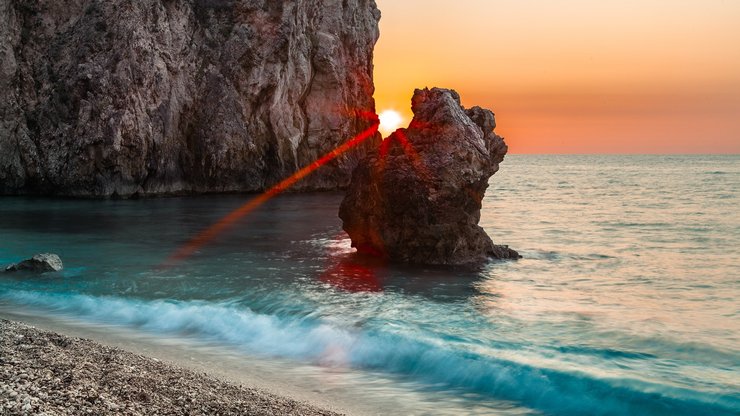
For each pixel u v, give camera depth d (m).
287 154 70.81
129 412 10.55
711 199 65.94
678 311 20.48
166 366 14.11
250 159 67.69
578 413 13.23
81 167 58.41
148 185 62.03
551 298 22.27
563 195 74.12
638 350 16.39
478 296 22.47
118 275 25.66
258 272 26.48
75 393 11.00
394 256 29.12
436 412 13.18
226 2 67.81
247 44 66.69
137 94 59.78
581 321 19.12
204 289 23.36
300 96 73.12
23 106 60.19
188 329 18.92
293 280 24.98
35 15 61.59
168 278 25.17
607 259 30.12
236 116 66.38
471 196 29.36
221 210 50.50
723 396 13.45
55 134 59.53
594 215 50.66
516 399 13.93
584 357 15.84
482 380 14.88
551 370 14.88
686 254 31.81
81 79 58.97
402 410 13.22
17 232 37.25
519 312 20.20
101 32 60.25
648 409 13.12
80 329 18.69
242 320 19.55
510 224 44.53
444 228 28.33
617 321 19.12
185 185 65.25
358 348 17.05
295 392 13.98
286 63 69.12
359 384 14.73
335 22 77.62
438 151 28.56
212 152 65.00
